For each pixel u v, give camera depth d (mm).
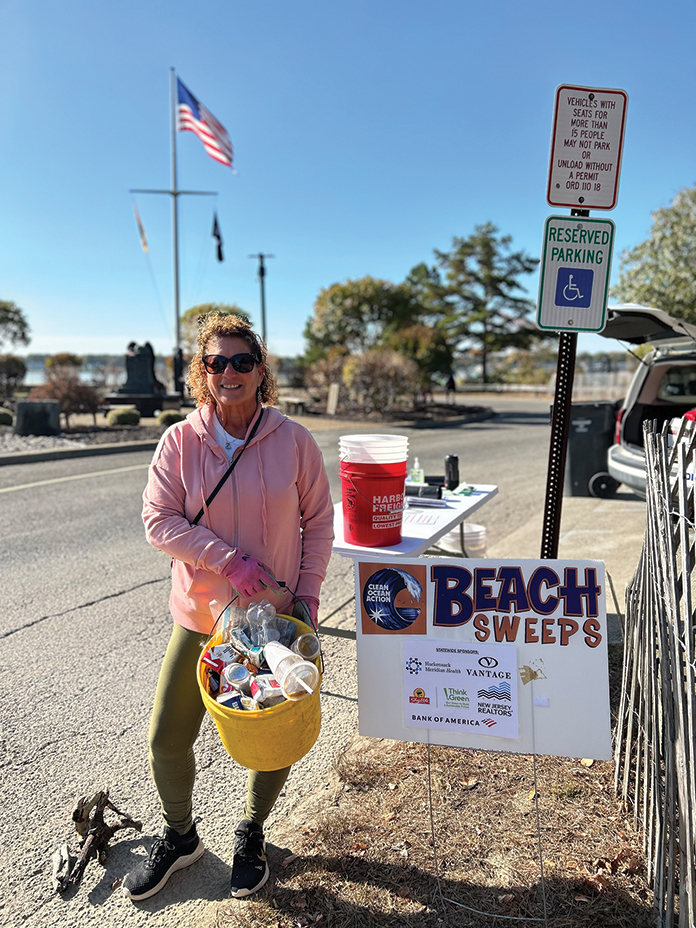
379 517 2973
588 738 1993
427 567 2068
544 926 1935
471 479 9711
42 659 3881
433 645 2076
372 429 18594
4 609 4676
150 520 2055
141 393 20766
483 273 53094
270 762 1826
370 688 2139
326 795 2557
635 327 5012
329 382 26547
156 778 2164
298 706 1756
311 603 2156
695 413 1750
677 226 19297
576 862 2158
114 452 13047
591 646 1984
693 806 1656
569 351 2881
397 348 29062
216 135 22016
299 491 2223
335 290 38406
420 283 55750
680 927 1733
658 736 2053
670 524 1795
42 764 2885
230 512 2066
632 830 2275
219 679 1895
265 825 2439
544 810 2404
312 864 2203
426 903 2031
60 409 15625
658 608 1920
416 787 2568
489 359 57031
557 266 2773
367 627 2129
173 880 2227
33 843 2426
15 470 10742
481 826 2338
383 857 2215
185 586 2105
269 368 2258
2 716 3268
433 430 18766
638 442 7020
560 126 2680
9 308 40625
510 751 2045
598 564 1971
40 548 6203
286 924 1985
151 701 3408
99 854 2326
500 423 21641
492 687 2041
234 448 2090
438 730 2094
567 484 8461
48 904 2154
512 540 6191
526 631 2016
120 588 5117
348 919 1985
